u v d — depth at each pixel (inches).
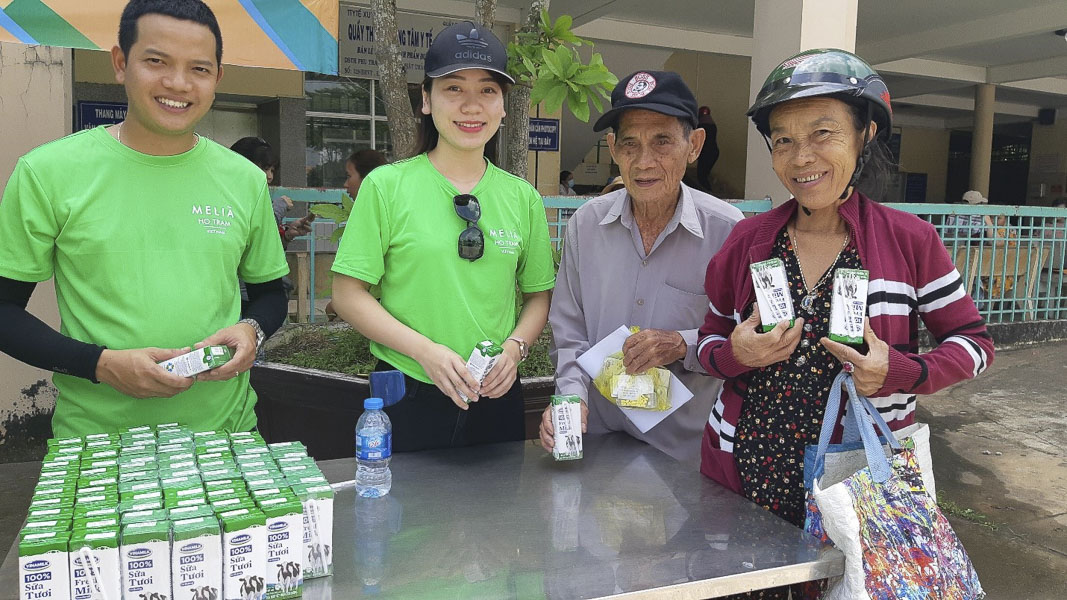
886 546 58.1
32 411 159.0
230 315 76.7
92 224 68.6
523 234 83.1
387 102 138.3
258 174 80.0
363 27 351.3
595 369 83.7
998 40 396.8
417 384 80.9
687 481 74.8
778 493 68.3
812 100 61.3
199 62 67.6
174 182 72.0
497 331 79.6
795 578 57.8
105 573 44.9
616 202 89.0
